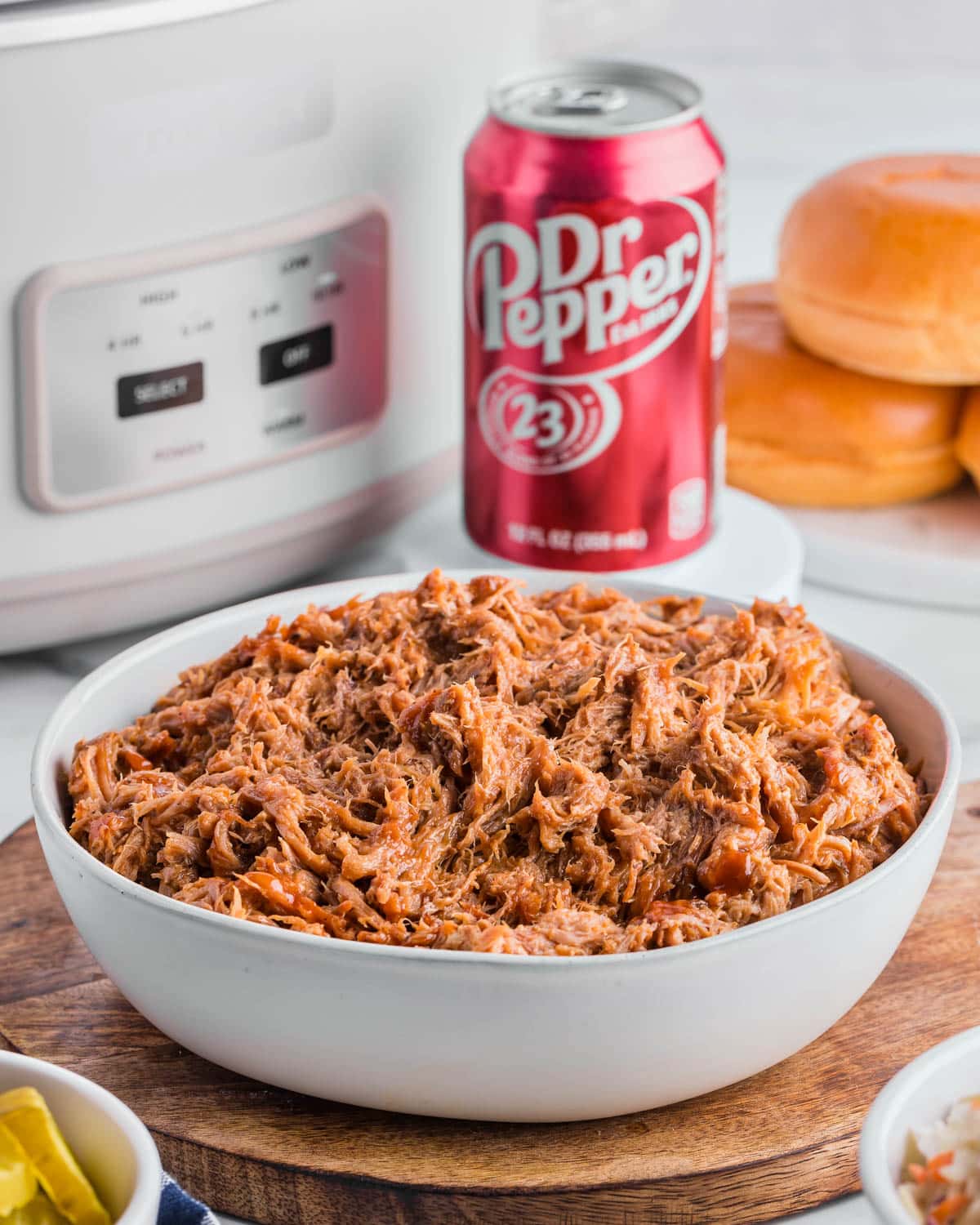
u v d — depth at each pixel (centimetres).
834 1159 57
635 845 57
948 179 81
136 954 56
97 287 68
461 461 76
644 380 71
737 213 103
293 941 54
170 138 67
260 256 70
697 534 73
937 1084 53
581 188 69
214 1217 55
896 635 77
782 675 61
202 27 67
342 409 73
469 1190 56
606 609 65
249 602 65
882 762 60
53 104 66
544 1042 54
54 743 60
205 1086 58
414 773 58
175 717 62
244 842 58
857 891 55
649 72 71
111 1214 53
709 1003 54
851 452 80
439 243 75
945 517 81
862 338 79
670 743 59
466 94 74
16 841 66
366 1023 54
